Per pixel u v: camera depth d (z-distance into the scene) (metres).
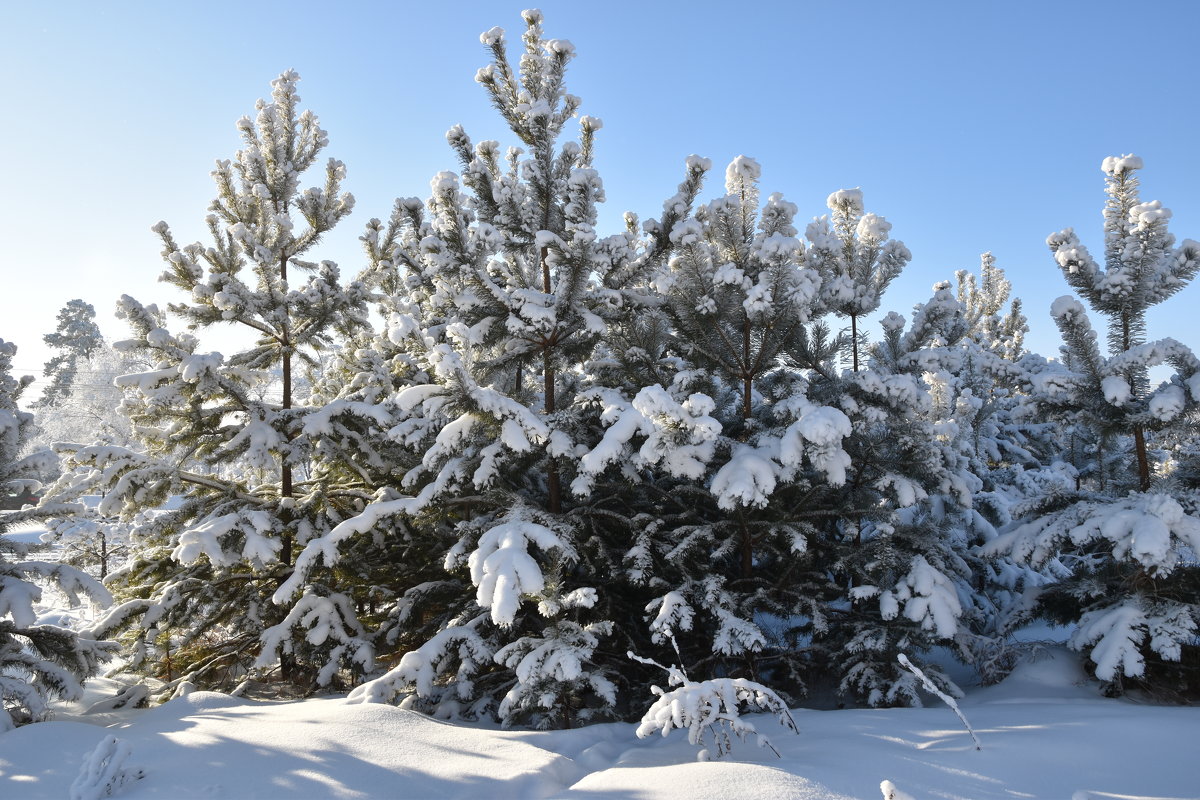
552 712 6.29
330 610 7.72
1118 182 6.80
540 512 7.05
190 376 7.70
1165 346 6.08
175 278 8.62
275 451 8.62
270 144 9.44
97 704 7.83
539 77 7.56
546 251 7.73
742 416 7.74
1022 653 6.97
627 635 7.22
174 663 8.65
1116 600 6.43
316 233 9.59
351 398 9.18
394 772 4.55
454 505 8.02
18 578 6.99
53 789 4.56
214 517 7.94
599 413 7.79
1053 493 6.91
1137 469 7.33
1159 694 6.12
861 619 6.98
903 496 6.63
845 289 7.54
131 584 8.57
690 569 7.32
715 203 7.39
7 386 7.37
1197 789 3.90
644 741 5.65
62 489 7.97
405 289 11.44
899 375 6.92
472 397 6.59
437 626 7.98
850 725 5.29
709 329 7.62
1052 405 6.84
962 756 4.31
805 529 6.77
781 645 6.82
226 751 4.93
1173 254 6.39
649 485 7.55
